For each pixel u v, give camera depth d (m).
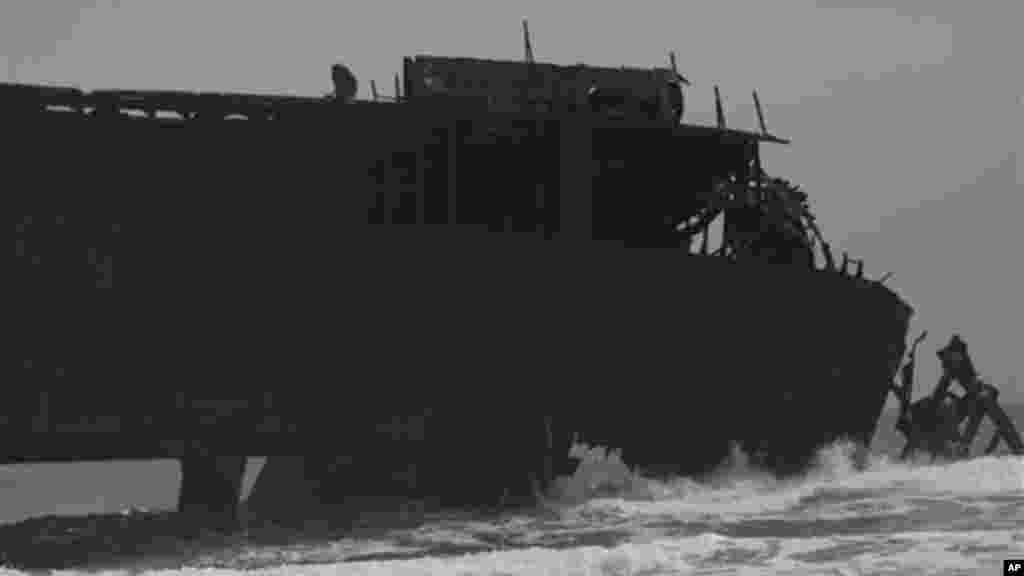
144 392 29.11
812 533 21.20
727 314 32.12
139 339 29.12
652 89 33.00
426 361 30.27
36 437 28.61
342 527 27.05
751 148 34.44
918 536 19.73
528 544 22.78
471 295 30.55
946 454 35.94
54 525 29.81
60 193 28.98
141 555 24.34
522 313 30.77
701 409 31.97
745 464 32.41
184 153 29.70
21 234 28.69
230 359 29.48
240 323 29.58
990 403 36.22
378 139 30.89
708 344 31.97
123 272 29.12
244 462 32.06
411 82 31.69
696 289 31.83
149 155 29.52
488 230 31.69
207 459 31.55
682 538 20.89
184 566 22.39
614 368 31.25
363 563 19.38
